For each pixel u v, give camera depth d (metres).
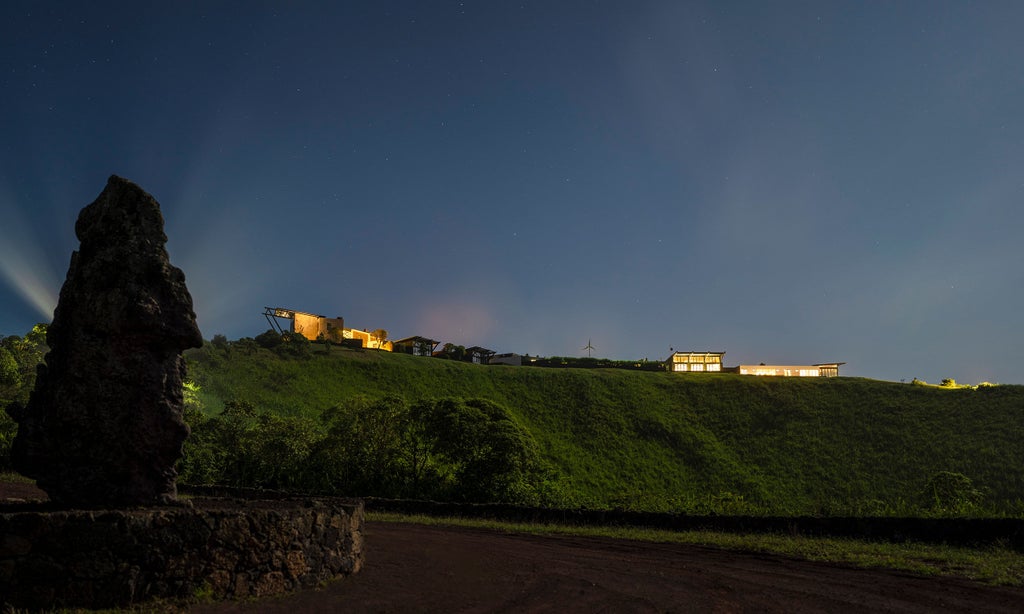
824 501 55.53
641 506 21.92
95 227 9.24
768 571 10.00
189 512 7.37
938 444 64.94
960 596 7.87
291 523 8.20
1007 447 62.06
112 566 6.73
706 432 71.69
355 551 9.38
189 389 36.78
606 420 73.00
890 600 7.70
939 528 12.27
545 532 16.23
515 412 73.38
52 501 8.66
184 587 7.07
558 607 7.54
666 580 9.31
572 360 105.44
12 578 6.39
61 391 8.49
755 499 56.34
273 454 30.22
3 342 31.75
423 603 7.62
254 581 7.62
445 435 28.25
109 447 8.52
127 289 8.74
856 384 82.69
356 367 77.69
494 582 9.20
